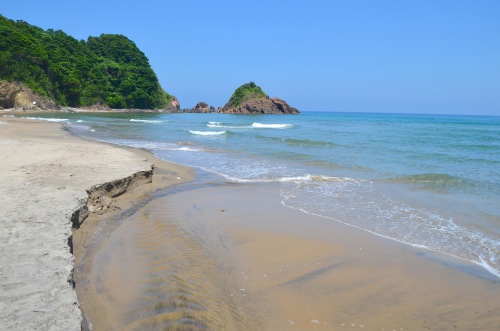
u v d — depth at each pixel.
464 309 5.00
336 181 12.83
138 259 6.05
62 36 90.25
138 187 10.73
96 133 29.02
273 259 6.38
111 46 103.69
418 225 8.36
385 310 4.91
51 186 8.25
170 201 9.79
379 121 74.44
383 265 6.27
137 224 7.79
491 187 12.09
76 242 6.38
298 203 10.00
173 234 7.33
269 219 8.55
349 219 8.70
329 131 38.19
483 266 6.36
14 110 64.81
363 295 5.28
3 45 67.56
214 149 21.16
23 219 5.99
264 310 4.80
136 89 98.69
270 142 25.47
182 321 4.37
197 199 10.16
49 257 4.73
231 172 14.32
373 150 21.38
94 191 8.54
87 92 87.12
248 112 102.12
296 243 7.11
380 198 10.63
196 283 5.34
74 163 11.46
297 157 18.33
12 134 22.08
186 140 26.12
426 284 5.66
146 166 11.62
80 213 7.12
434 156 18.91
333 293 5.30
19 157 12.08
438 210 9.52
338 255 6.63
